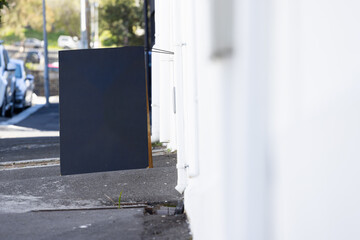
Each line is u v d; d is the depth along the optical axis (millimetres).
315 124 1760
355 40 1549
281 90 1915
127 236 4672
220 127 2629
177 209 5660
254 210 1959
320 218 1758
